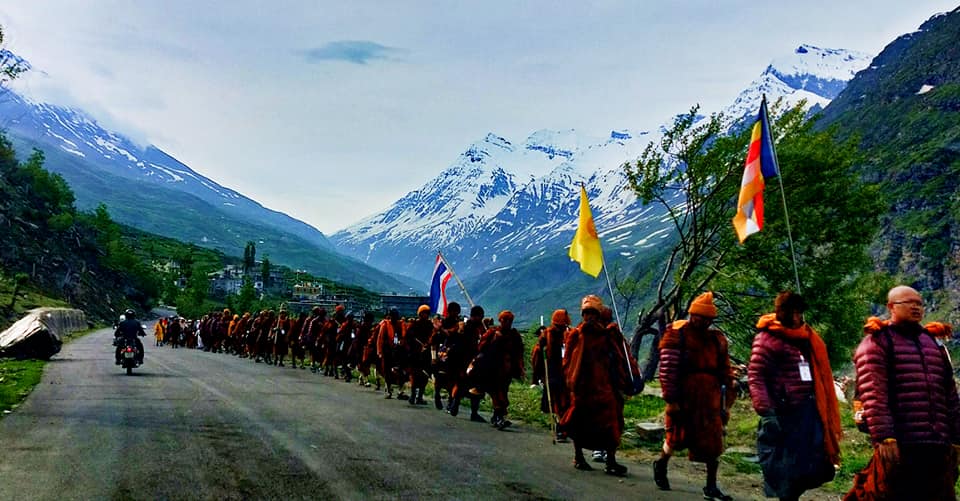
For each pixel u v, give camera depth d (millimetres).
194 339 48938
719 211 26047
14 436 10539
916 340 5848
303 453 9555
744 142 25109
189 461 8875
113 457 9047
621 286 29938
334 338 22906
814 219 24984
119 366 25391
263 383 19844
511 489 7938
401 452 9914
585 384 9086
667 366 7980
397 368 16859
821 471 6539
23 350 26562
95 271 129625
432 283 18891
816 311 24781
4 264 94125
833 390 6789
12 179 129000
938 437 5648
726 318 26438
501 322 13414
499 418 13156
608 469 9156
